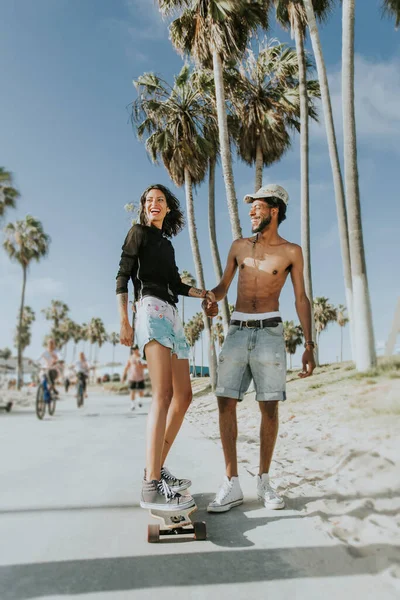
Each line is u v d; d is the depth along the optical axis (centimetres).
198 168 1827
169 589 181
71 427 767
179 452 477
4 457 467
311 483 333
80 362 1427
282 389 302
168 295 295
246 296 315
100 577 192
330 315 6481
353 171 1021
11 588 183
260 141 1778
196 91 1741
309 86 1795
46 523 261
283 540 231
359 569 196
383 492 288
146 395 2480
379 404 605
